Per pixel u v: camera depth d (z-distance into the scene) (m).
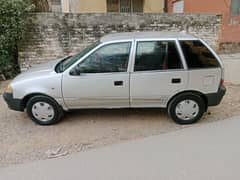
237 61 10.20
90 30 9.15
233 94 6.34
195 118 4.73
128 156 3.71
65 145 4.07
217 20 10.84
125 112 5.31
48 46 8.88
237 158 3.59
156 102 4.68
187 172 3.31
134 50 4.49
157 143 4.05
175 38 4.52
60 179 3.23
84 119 5.02
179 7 14.85
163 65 4.52
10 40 7.90
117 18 9.34
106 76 4.51
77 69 4.52
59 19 8.75
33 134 4.48
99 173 3.33
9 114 5.37
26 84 4.61
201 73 4.54
